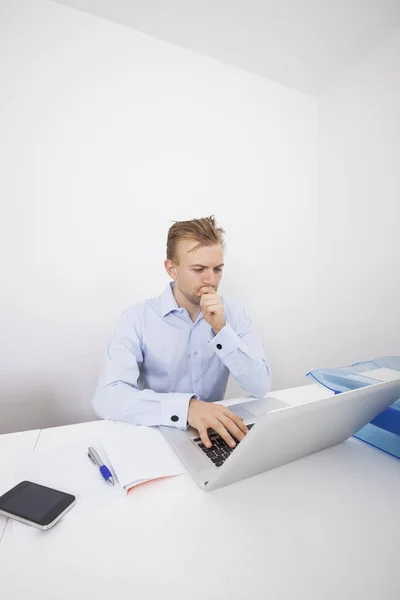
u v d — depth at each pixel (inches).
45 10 54.9
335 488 21.8
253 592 14.2
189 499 20.6
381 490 21.6
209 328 46.3
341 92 71.0
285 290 77.1
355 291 68.2
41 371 56.6
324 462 25.1
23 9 53.7
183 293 43.1
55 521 18.2
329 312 76.4
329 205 75.6
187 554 16.3
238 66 69.8
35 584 14.5
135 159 61.9
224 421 28.4
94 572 15.2
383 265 61.2
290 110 76.0
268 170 74.1
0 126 52.6
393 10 54.7
